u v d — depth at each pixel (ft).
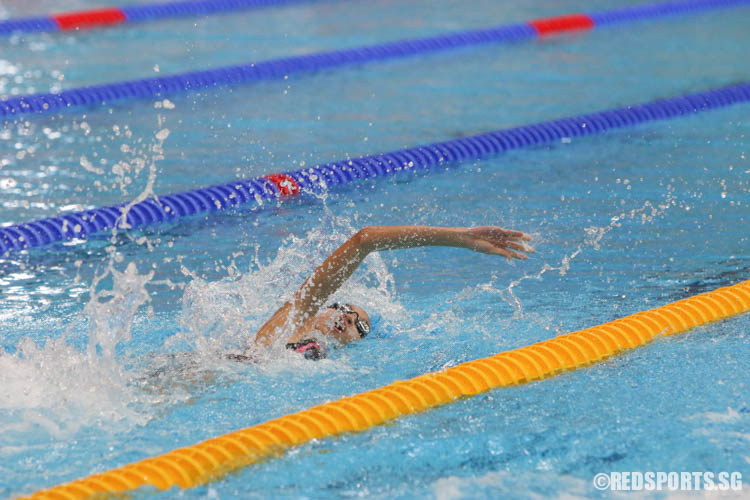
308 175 61.67
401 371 35.12
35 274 46.32
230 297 40.88
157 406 31.40
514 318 40.52
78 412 30.68
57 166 63.62
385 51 102.06
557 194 58.34
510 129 73.00
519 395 32.73
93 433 29.50
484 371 34.09
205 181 60.29
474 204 56.59
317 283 35.09
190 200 56.90
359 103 81.61
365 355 36.55
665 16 123.03
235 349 35.91
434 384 32.86
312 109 79.36
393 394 31.96
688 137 71.67
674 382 33.60
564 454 28.58
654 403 31.89
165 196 57.52
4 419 29.99
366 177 62.80
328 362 35.63
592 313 40.96
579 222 52.85
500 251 34.17
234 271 46.14
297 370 34.58
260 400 32.12
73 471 27.37
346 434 29.60
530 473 27.55
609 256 47.78
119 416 30.58
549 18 117.91
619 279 44.78
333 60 97.96
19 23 111.24
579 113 77.71
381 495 26.22
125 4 126.11
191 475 26.68
